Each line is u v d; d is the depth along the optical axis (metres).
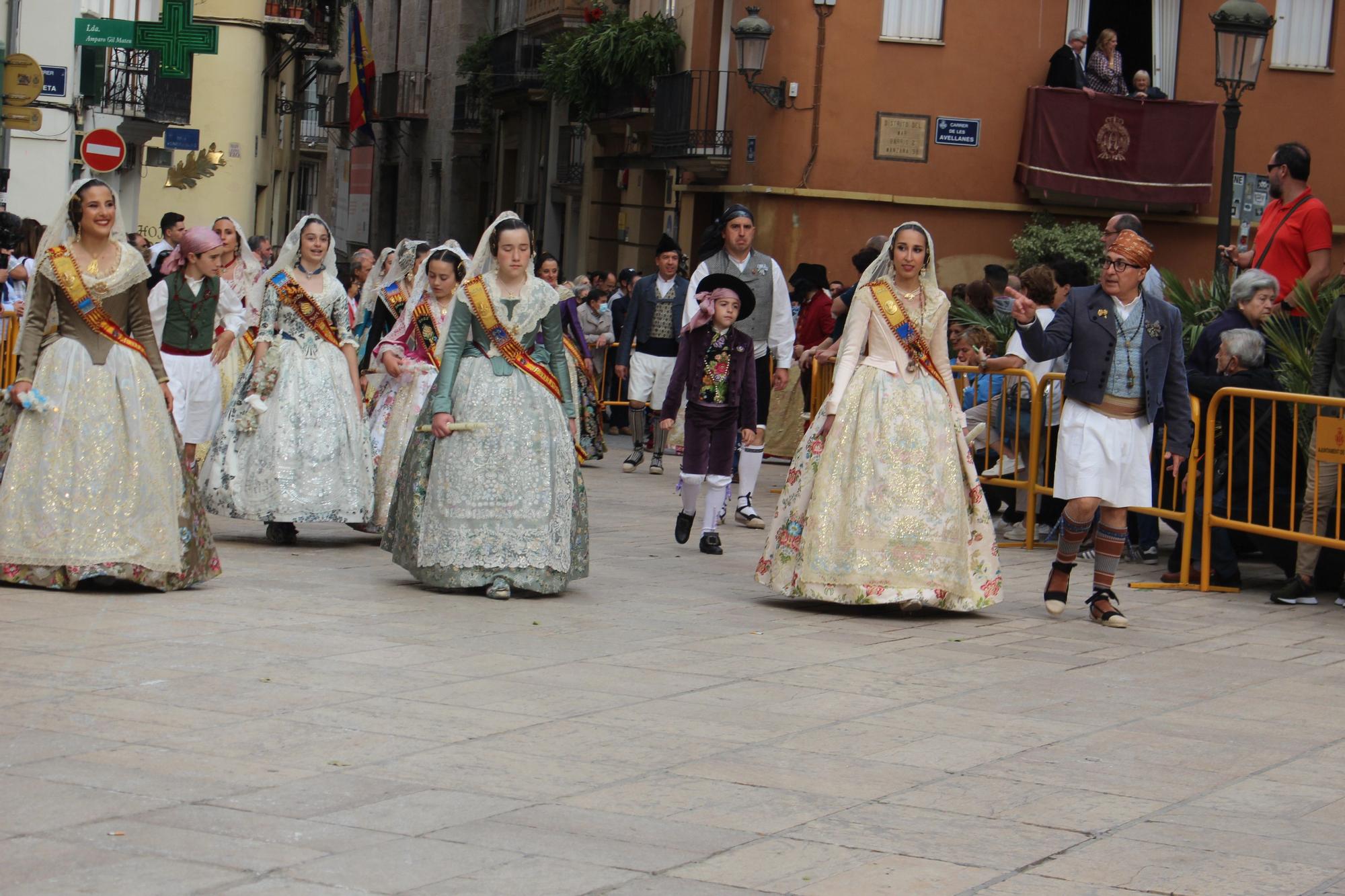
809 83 23.12
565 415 8.89
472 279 8.75
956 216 23.36
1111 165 23.06
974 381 12.98
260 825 4.69
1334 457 9.28
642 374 16.41
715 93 26.02
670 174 28.77
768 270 12.19
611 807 5.03
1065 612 9.05
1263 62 23.39
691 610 8.60
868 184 23.23
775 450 18.45
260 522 10.71
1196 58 23.61
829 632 8.14
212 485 10.30
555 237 38.34
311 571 9.31
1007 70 23.22
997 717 6.41
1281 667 7.70
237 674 6.54
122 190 30.75
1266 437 9.94
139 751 5.38
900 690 6.83
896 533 8.56
